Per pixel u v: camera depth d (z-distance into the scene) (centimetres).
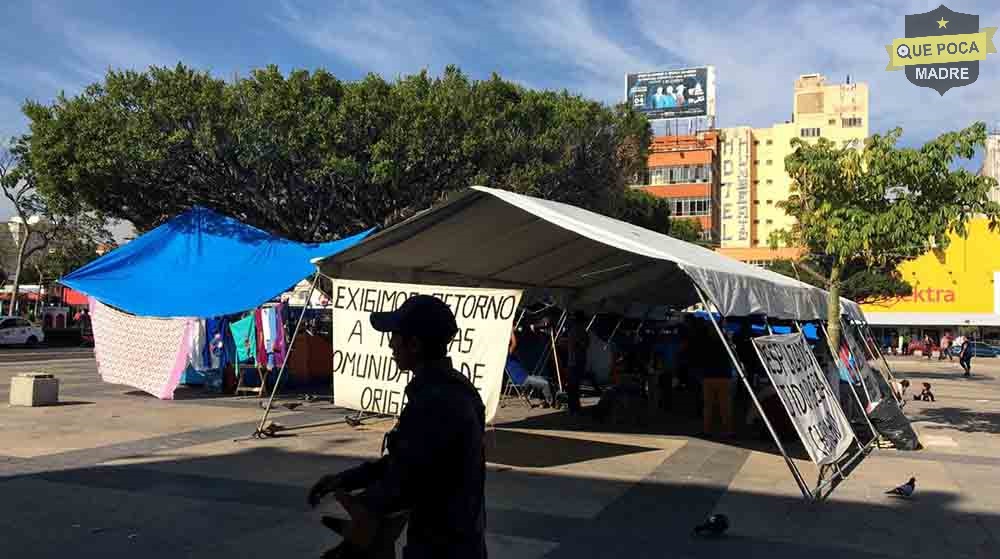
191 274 1537
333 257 1087
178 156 1912
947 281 6375
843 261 1276
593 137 2641
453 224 1011
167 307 1425
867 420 1136
